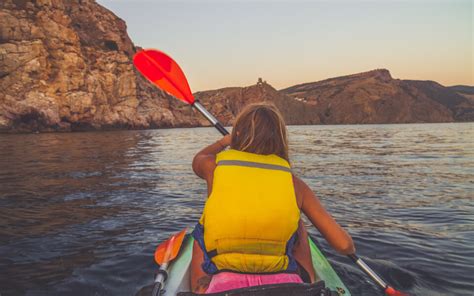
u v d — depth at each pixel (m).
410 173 9.05
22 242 3.72
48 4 36.16
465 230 4.21
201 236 1.61
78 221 4.50
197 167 1.67
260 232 1.41
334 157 13.05
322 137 30.38
